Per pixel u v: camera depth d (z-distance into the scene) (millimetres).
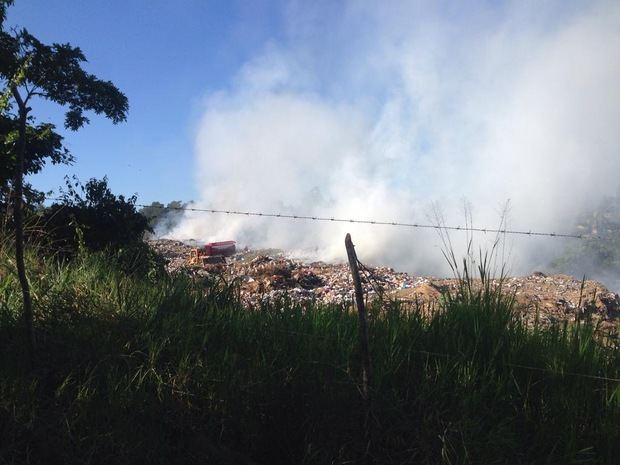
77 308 4363
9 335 3975
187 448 3305
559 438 3031
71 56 3691
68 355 3643
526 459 2992
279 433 3406
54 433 3090
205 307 4672
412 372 3473
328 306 4586
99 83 4191
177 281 5293
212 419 3400
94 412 3250
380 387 3338
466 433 3021
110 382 3408
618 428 2986
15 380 3299
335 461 3131
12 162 4172
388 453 3129
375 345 3660
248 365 3707
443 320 3885
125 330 3992
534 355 3467
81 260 6000
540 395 3299
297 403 3445
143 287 5094
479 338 3576
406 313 4168
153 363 3631
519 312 4051
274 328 4098
